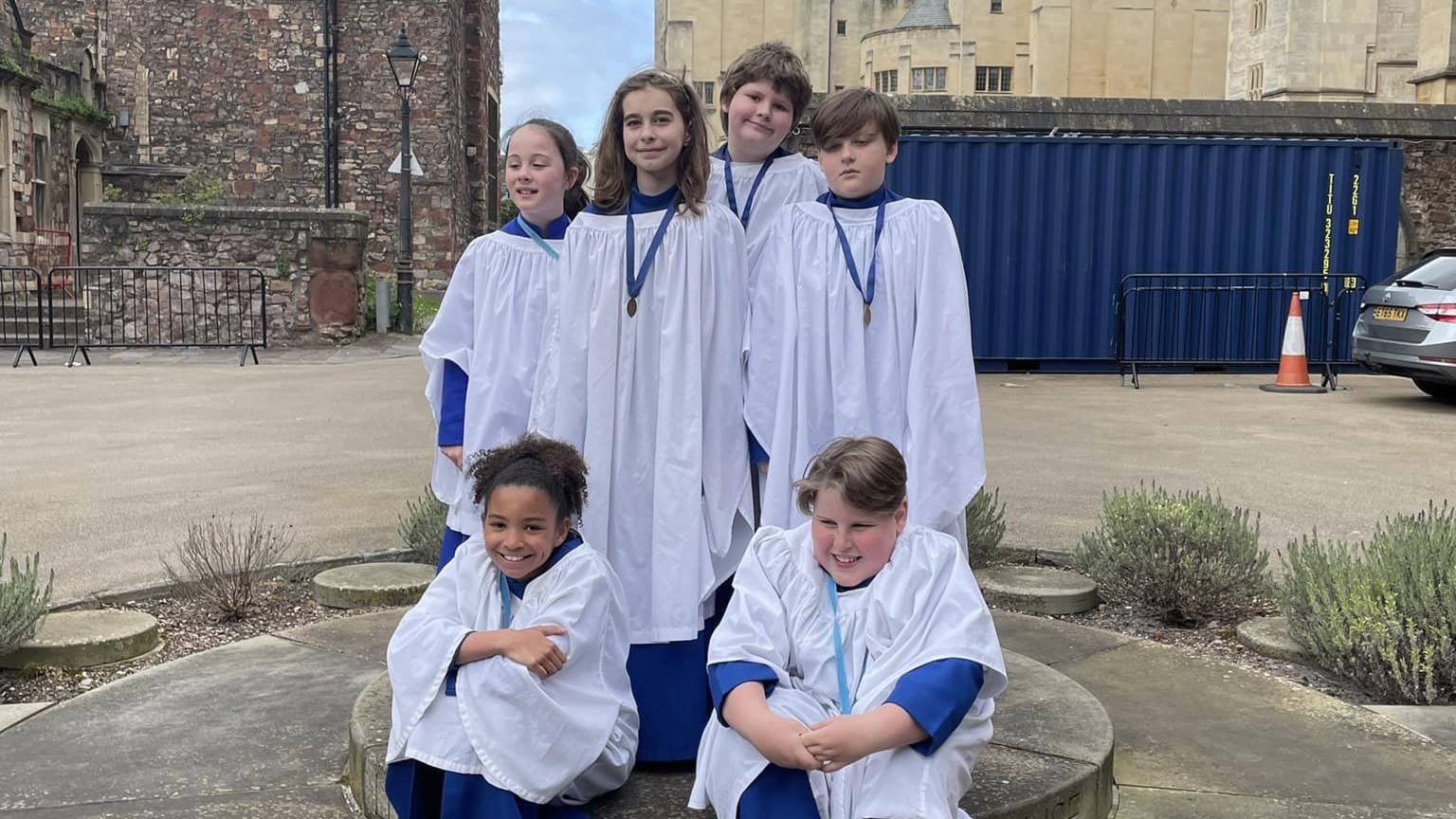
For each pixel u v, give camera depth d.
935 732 2.26
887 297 3.03
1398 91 38.22
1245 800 2.95
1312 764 3.16
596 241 2.97
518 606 2.68
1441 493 6.86
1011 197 12.54
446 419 3.22
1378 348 11.04
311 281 16.64
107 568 5.15
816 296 3.03
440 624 2.62
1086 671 3.92
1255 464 7.82
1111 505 5.07
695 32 67.31
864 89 3.04
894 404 3.03
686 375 2.94
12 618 4.02
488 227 25.83
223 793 2.91
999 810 2.61
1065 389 11.98
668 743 2.93
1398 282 10.98
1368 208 12.70
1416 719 3.60
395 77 18.44
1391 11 38.06
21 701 3.81
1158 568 4.65
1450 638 3.84
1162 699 3.66
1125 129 14.24
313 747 3.20
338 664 3.88
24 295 18.14
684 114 2.93
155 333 16.52
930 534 2.56
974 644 2.35
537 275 3.13
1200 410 10.54
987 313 12.69
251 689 3.64
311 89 22.25
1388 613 3.87
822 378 3.03
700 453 2.95
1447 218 15.39
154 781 2.97
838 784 2.37
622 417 2.96
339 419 9.78
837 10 68.50
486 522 2.62
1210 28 56.69
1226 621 4.73
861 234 3.06
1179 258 12.71
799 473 3.00
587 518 2.94
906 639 2.40
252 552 5.04
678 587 2.91
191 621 4.61
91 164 22.00
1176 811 2.89
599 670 2.66
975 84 61.00
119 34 22.16
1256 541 4.90
